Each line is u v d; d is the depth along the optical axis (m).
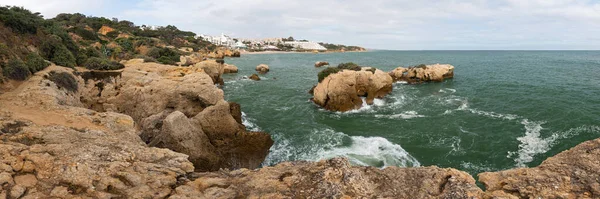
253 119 29.12
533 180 8.40
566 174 8.36
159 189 8.68
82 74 24.92
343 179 9.14
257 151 20.72
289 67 84.81
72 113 15.49
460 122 26.64
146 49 74.81
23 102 15.95
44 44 27.56
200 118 20.69
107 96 25.05
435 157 20.03
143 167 9.69
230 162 19.77
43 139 10.95
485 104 32.81
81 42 56.56
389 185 9.37
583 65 73.12
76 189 8.19
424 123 26.91
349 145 22.33
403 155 20.47
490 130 24.16
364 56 165.38
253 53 195.88
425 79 51.34
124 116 16.66
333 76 33.06
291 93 41.88
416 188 9.16
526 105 30.80
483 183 9.01
